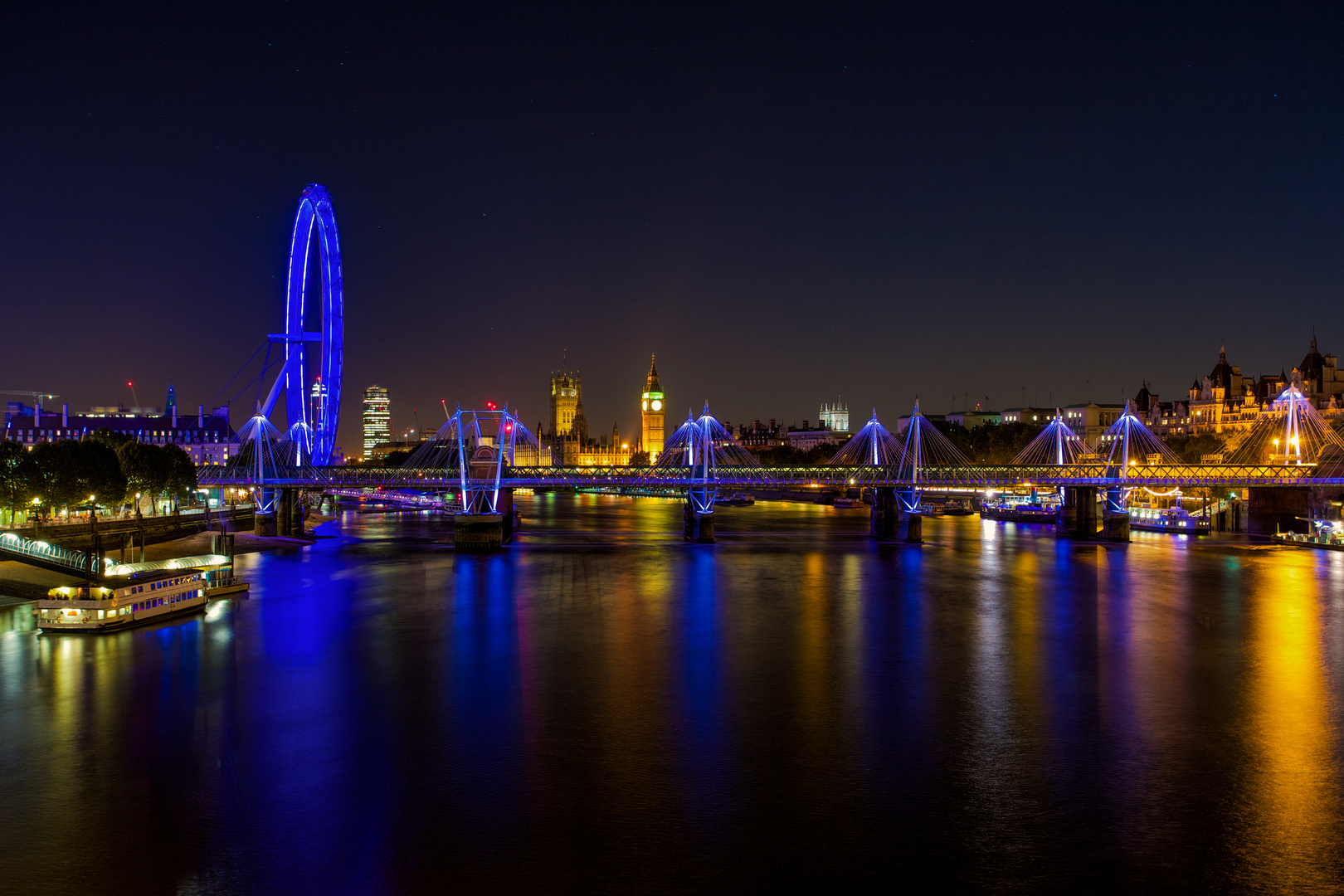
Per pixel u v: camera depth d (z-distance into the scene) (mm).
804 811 55500
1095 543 199625
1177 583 137875
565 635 100562
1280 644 96062
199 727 69250
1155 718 71250
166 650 91562
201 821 54094
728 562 166500
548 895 46750
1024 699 76375
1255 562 162625
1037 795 57594
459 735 67688
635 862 49781
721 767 61938
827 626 105312
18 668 84750
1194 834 52719
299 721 70562
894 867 49344
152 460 177250
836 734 67875
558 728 69250
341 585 135625
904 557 174125
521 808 55719
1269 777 60000
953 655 91250
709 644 96312
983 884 47781
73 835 52562
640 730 68750
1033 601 122812
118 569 111312
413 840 52031
